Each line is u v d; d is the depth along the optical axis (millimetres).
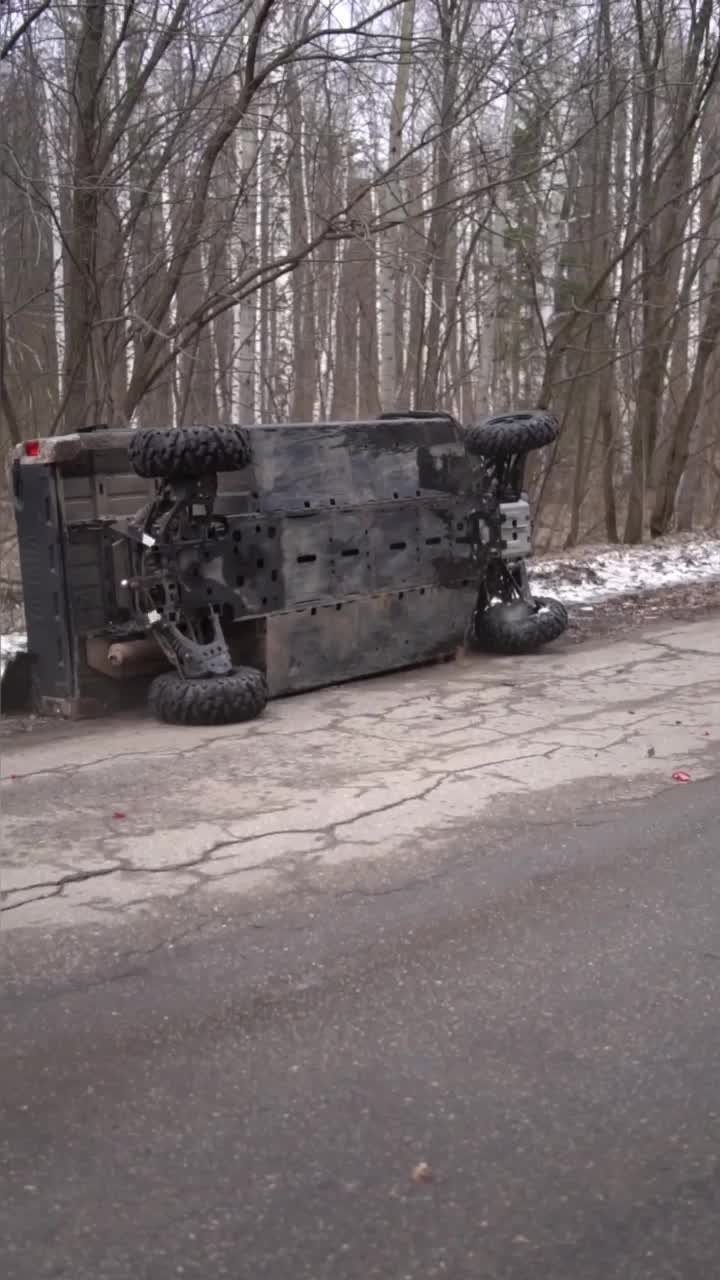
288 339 22625
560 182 20422
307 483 8977
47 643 8500
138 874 5285
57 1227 2924
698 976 4164
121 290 13203
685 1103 3389
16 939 4621
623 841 5562
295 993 4109
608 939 4480
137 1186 3074
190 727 8086
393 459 9547
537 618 10508
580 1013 3920
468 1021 3885
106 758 7293
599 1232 2867
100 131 11812
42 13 11133
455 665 10117
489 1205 2971
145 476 8047
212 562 8336
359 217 12680
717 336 21031
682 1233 2861
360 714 8336
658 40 15695
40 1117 3400
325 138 13102
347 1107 3406
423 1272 2746
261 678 8289
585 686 9055
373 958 4367
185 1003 4062
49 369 16266
